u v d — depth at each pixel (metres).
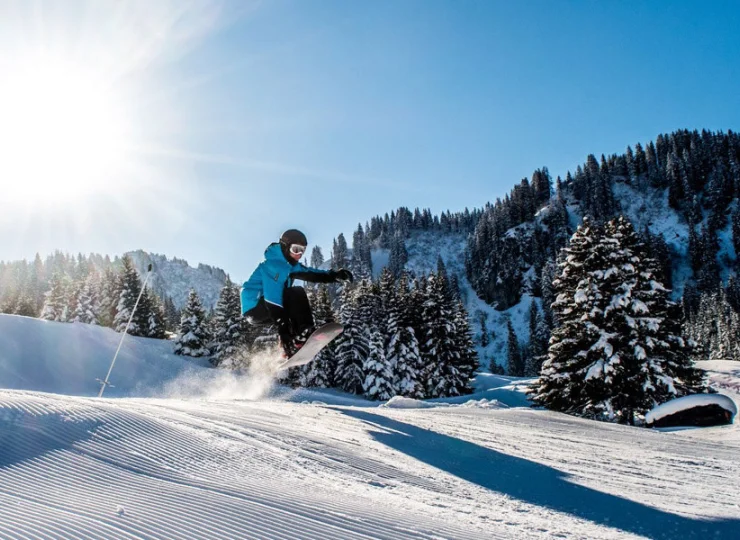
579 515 5.18
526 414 15.53
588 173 167.62
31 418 5.97
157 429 6.52
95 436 5.75
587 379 21.84
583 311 23.59
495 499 5.55
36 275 110.31
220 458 5.70
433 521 4.22
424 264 188.88
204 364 48.38
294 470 5.65
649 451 9.84
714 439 13.10
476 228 177.25
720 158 150.00
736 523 5.10
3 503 3.65
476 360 46.38
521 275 142.50
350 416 11.45
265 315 5.45
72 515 3.50
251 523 3.61
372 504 4.58
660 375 20.91
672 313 22.89
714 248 130.75
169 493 4.22
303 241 5.39
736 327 76.31
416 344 41.16
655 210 153.88
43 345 37.25
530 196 166.12
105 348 40.97
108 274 63.81
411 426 10.79
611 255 22.56
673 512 5.46
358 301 46.16
